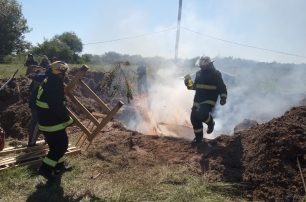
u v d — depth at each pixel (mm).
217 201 5391
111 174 6336
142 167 6605
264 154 6105
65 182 5973
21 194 5566
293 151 6090
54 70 5738
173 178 6066
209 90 7355
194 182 5918
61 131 5809
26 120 8938
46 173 5824
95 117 7668
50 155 5855
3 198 5395
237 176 6074
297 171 5816
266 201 5445
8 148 7168
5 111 9227
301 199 5277
